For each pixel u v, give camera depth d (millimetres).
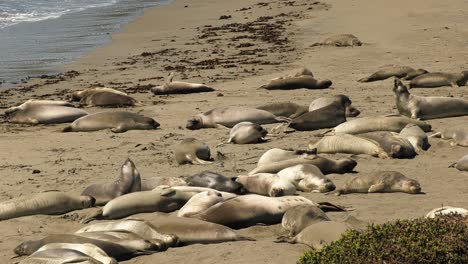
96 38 71688
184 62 59125
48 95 47719
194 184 25094
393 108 39719
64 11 91562
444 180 26094
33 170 29859
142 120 37406
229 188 24562
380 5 83188
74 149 33750
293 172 25734
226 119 36875
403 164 28438
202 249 19516
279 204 21812
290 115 38094
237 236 20141
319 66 55500
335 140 30359
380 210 22609
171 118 40000
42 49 65938
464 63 53594
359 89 46625
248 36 70500
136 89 49125
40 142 35438
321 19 78438
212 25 78688
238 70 55000
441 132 32156
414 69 50312
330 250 15602
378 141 29766
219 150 32094
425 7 78875
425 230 15891
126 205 23297
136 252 19422
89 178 28484
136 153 32344
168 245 19828
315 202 23516
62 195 24422
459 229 15961
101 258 18062
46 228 22812
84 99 44375
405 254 14977
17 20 83562
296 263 16547
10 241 21453
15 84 51812
